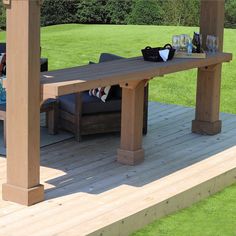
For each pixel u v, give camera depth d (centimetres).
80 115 672
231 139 710
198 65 645
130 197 520
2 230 448
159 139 699
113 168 596
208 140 702
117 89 690
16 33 470
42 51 1349
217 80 717
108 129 691
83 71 553
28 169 489
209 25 708
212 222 517
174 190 540
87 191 532
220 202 563
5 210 482
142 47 1365
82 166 600
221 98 990
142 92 604
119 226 473
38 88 482
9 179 498
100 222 466
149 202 510
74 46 1401
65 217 473
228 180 605
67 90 484
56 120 695
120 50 1344
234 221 520
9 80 480
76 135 680
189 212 536
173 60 632
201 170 598
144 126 711
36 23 471
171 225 506
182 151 657
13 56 475
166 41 1413
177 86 1057
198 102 724
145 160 623
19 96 478
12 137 490
